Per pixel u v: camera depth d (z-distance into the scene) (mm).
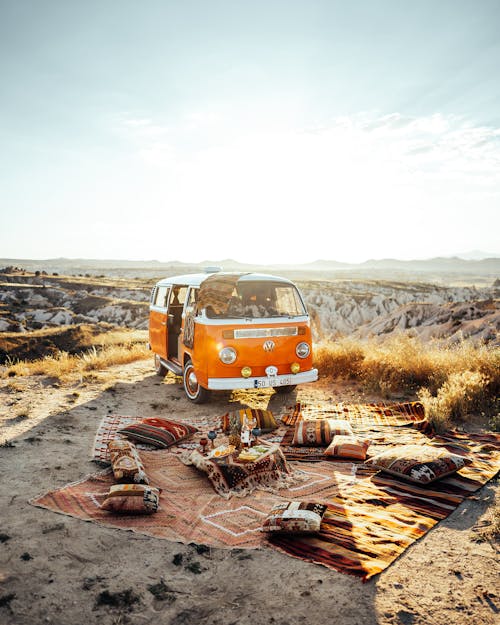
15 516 4254
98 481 5078
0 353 21656
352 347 11305
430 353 10359
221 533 4105
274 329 7949
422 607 3119
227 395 9391
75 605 3135
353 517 4312
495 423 7070
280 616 3055
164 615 3074
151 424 6609
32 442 6246
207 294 8047
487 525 4164
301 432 6469
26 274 171000
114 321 80938
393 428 7156
